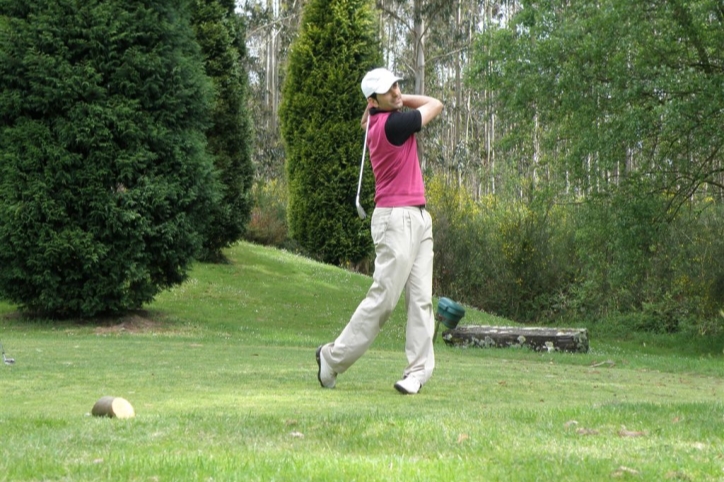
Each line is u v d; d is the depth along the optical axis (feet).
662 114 48.32
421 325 19.58
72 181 47.78
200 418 14.16
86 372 23.56
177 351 33.47
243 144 70.38
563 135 58.75
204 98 52.01
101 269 49.16
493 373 26.99
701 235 76.74
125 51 48.83
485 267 88.74
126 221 48.26
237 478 9.60
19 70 47.42
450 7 115.65
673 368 38.86
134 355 30.78
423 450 11.58
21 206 46.88
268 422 13.67
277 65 156.46
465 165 146.00
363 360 30.76
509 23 59.72
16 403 17.43
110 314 51.70
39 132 47.37
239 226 69.92
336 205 81.46
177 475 9.78
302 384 20.86
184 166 50.16
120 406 14.62
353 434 12.67
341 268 78.54
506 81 58.29
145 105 49.55
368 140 19.56
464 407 17.06
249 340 44.86
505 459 10.97
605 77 54.80
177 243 50.55
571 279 88.43
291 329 54.54
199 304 58.85
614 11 50.34
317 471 9.98
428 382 22.31
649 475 10.19
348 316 60.34
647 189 55.88
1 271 48.62
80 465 10.32
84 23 48.39
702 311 76.18
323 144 81.15
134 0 50.11
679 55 53.62
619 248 56.54
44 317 51.39
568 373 30.01
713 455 11.57
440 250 88.99
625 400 20.68
